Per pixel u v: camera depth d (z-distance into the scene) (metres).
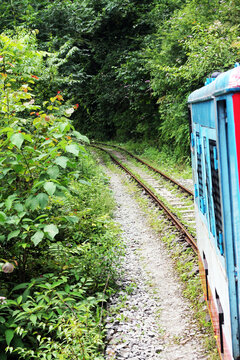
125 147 30.33
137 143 29.16
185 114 18.12
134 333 5.74
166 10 25.44
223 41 14.03
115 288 7.20
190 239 8.60
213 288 4.27
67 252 6.83
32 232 5.70
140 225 11.09
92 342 5.06
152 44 23.16
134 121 31.09
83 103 35.44
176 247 8.70
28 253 6.45
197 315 5.91
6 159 5.46
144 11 29.22
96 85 32.59
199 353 5.05
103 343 5.23
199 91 4.43
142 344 5.47
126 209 12.95
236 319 2.97
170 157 20.88
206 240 4.63
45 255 6.86
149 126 27.00
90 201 11.17
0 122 6.01
